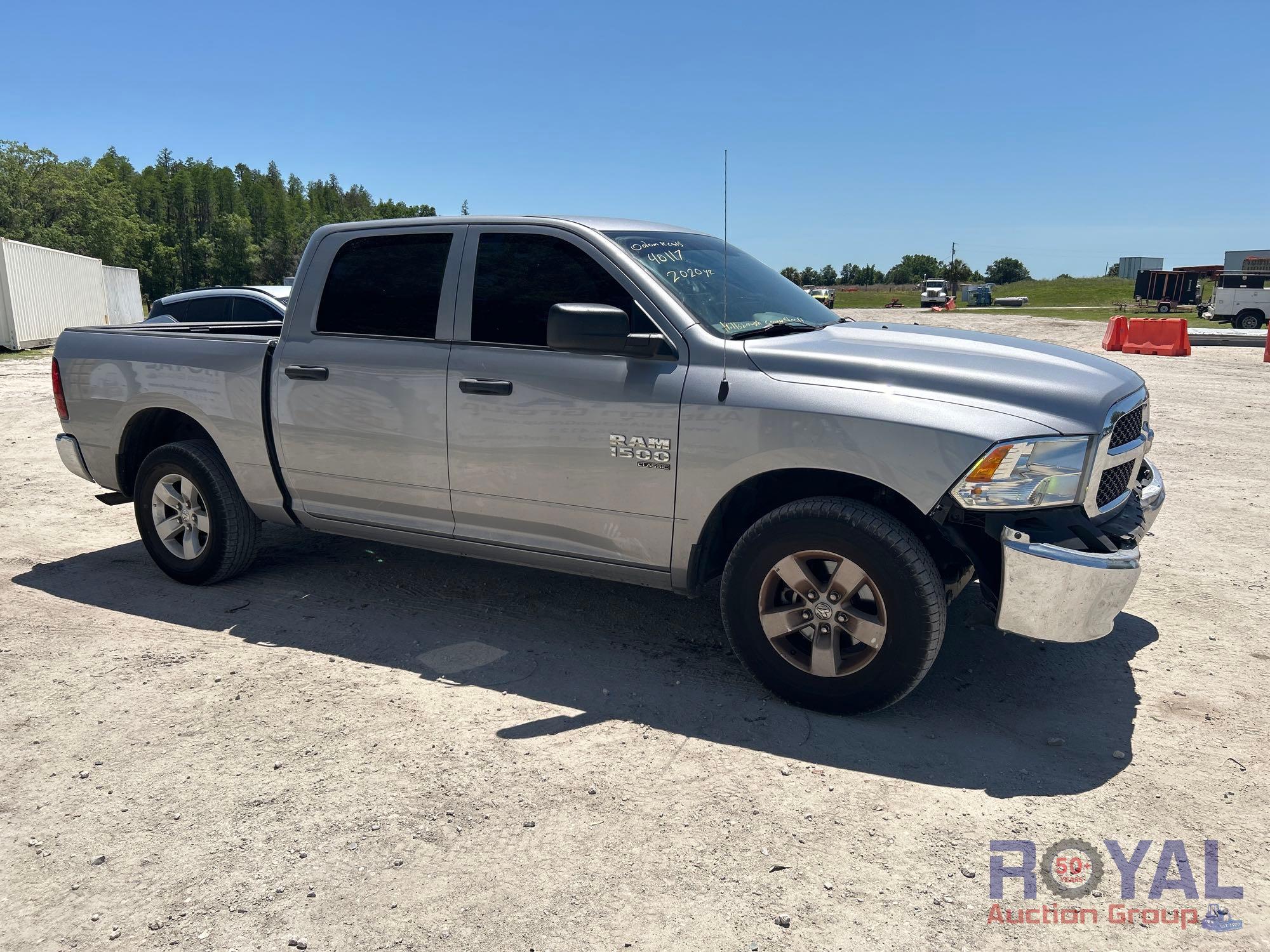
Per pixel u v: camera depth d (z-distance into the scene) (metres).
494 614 4.71
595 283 3.97
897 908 2.49
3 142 84.75
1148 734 3.47
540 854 2.73
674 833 2.84
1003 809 2.97
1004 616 3.30
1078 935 2.39
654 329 3.83
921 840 2.80
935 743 3.41
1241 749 3.35
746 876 2.63
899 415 3.33
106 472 5.45
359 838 2.82
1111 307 60.88
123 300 36.56
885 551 3.33
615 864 2.69
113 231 91.62
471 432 4.14
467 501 4.26
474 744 3.39
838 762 3.27
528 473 4.05
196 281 164.12
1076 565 3.18
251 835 2.84
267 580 5.23
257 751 3.35
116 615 4.72
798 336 3.98
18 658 4.17
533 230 4.14
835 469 3.42
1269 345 19.22
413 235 4.41
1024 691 3.84
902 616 3.36
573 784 3.12
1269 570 5.38
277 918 2.47
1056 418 3.31
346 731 3.50
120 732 3.49
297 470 4.73
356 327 4.51
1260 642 4.33
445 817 2.93
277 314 10.82
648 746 3.38
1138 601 4.89
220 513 4.94
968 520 3.34
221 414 4.86
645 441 3.76
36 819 2.94
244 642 4.36
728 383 3.62
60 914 2.50
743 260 4.78
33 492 7.49
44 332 25.69
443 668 4.07
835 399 3.44
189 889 2.59
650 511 3.81
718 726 3.54
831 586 3.48
